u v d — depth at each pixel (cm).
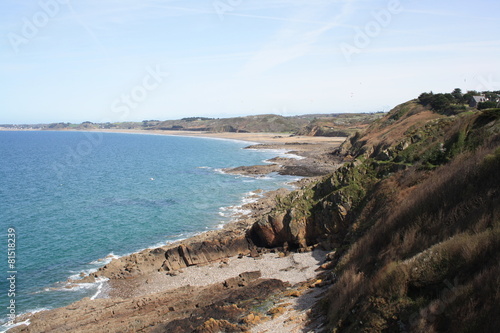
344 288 2122
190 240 4150
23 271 3600
